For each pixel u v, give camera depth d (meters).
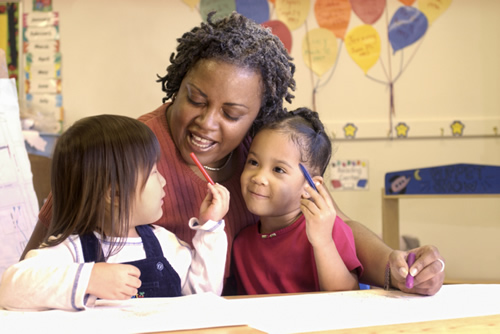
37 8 3.55
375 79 3.43
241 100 1.12
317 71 3.45
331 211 1.08
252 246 1.26
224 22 1.15
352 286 1.11
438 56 3.41
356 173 3.43
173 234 1.14
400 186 2.51
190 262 1.10
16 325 0.68
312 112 1.33
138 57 3.52
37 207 1.52
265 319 0.71
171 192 1.21
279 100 1.23
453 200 3.39
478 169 2.39
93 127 0.99
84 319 0.71
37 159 2.53
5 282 0.81
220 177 1.28
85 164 0.96
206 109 1.13
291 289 1.21
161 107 1.29
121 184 0.97
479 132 3.36
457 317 0.72
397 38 3.42
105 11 3.53
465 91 3.40
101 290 0.79
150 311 0.75
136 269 0.84
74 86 3.53
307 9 3.45
